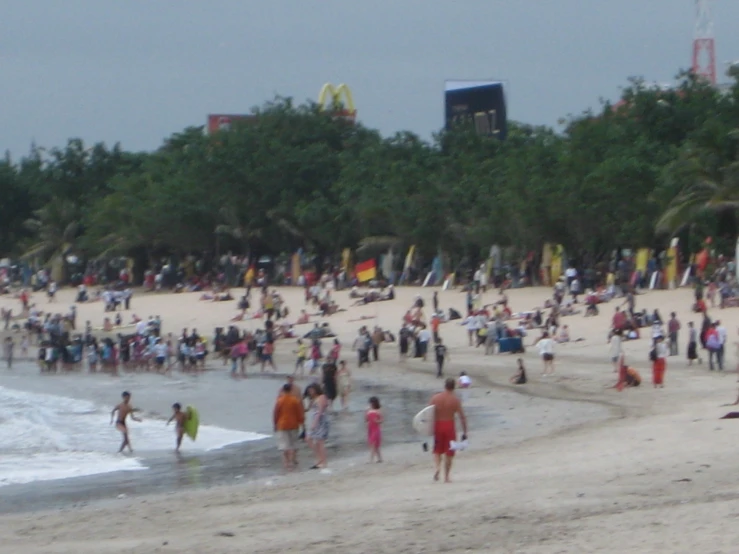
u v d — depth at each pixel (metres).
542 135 121.19
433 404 26.14
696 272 77.44
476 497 23.09
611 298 77.62
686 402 43.09
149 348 77.69
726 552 16.03
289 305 98.38
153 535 21.36
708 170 81.19
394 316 87.81
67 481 32.41
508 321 76.25
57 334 82.88
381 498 24.12
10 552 20.19
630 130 102.12
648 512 19.66
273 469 33.16
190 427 39.53
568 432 36.75
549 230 91.44
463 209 101.38
